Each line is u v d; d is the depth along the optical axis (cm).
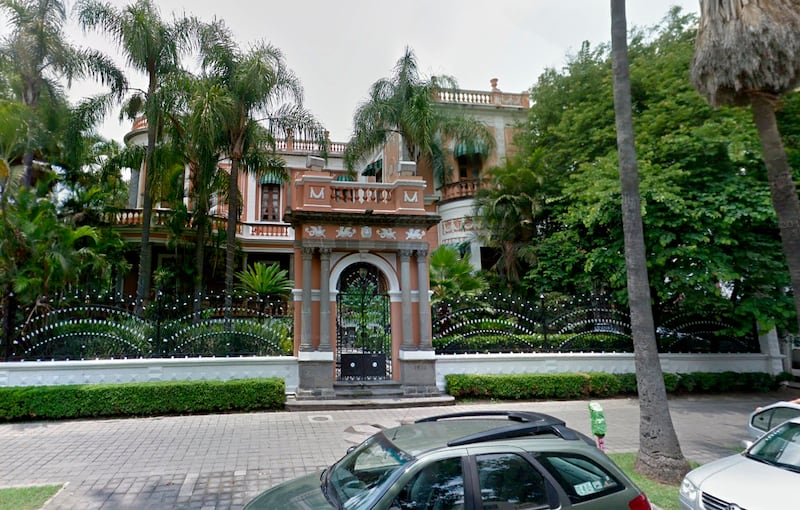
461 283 1627
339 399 1178
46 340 1103
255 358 1194
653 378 693
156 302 1276
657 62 1441
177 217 1905
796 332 1309
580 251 1542
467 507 324
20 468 708
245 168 1838
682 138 1190
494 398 1257
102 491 618
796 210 728
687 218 1178
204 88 1512
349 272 1320
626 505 353
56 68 1653
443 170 2234
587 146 1659
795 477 461
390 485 329
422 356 1240
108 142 2245
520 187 1789
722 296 1312
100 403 1026
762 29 704
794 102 1157
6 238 1123
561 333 1394
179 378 1145
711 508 452
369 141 1984
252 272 1945
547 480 343
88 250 1418
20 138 1534
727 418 1085
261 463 737
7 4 1557
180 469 707
